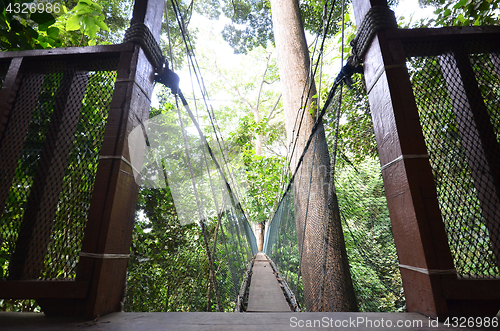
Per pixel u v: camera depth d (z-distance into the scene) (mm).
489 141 881
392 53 940
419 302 783
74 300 782
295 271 3480
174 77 1262
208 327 709
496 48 972
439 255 750
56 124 952
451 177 889
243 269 3607
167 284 1621
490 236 807
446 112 951
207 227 2117
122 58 1014
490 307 727
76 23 1352
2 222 890
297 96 3711
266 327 708
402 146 838
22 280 798
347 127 2514
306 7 5297
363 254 2166
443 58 992
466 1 1367
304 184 2756
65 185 909
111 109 946
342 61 1385
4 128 952
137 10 1125
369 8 1037
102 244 808
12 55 1037
